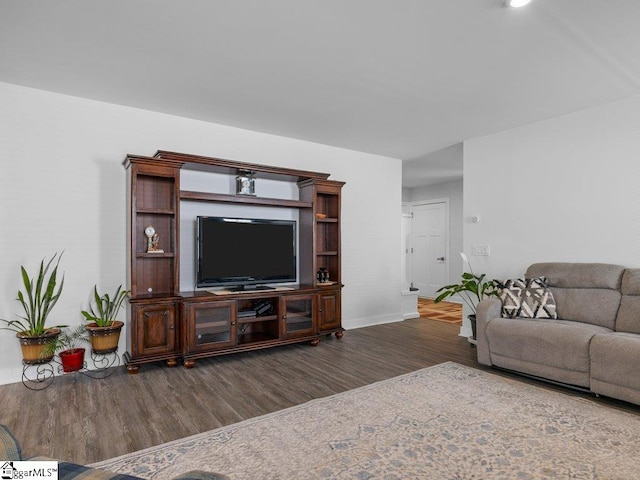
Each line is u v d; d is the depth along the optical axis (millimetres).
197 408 2451
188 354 3268
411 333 4645
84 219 3268
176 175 3381
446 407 2453
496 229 4289
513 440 2035
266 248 4070
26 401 2559
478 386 2824
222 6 2045
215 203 3943
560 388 2820
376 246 5285
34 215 3072
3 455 656
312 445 1993
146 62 2672
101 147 3359
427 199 7875
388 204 5434
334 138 4520
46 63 2676
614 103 3383
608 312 3059
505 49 2504
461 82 3006
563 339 2750
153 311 3191
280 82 3006
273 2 2014
